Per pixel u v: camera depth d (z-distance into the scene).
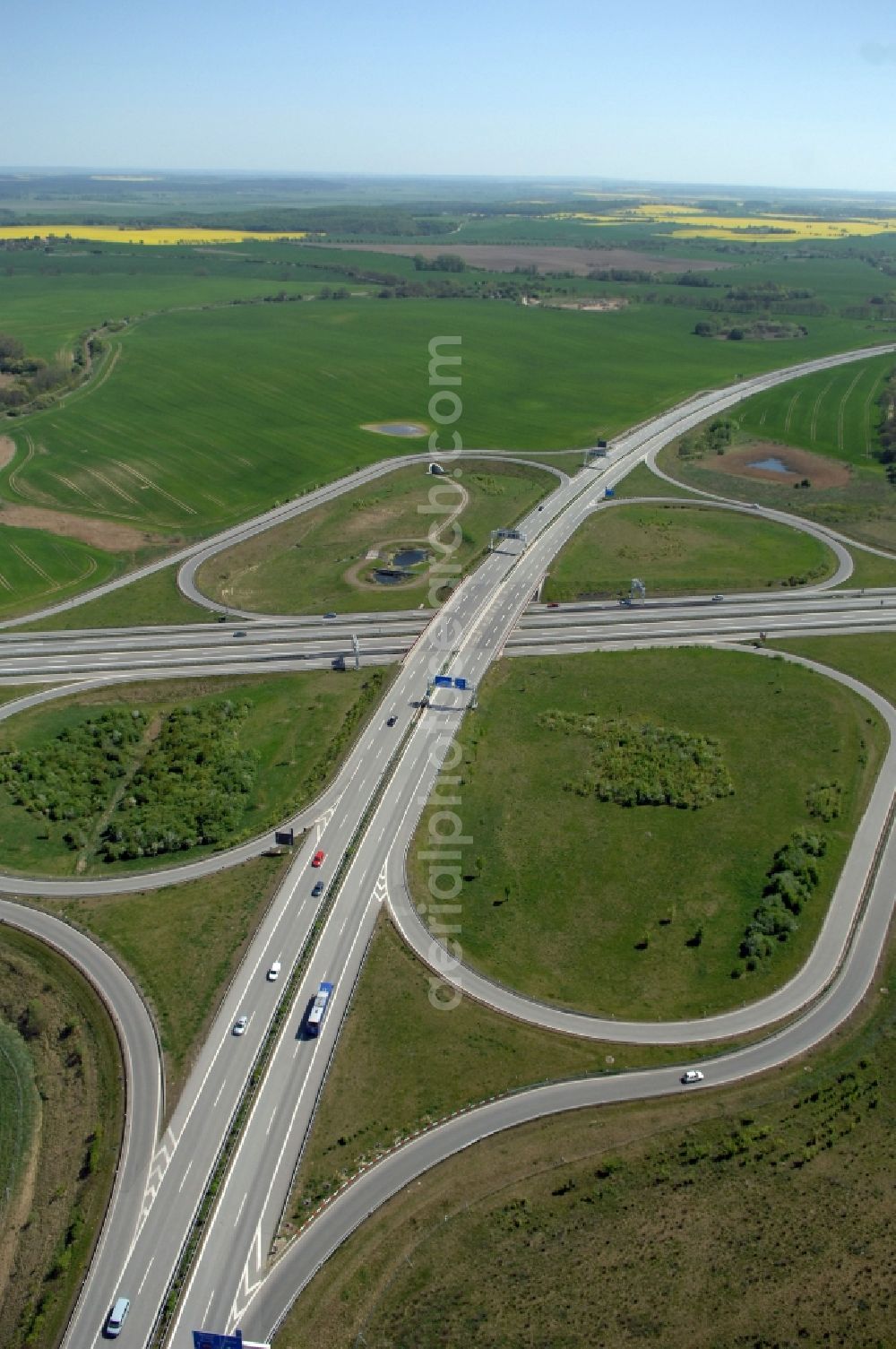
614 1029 90.19
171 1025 90.44
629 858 112.12
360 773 126.75
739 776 125.75
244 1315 66.88
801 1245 70.00
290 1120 80.94
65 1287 69.31
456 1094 83.19
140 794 123.50
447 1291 67.88
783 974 95.94
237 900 105.88
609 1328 64.88
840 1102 82.00
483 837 115.38
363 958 97.69
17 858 113.12
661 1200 73.81
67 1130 82.50
